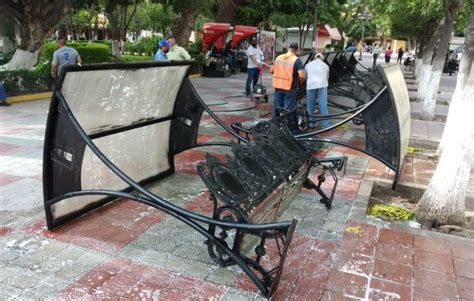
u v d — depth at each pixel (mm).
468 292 3242
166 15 28281
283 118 6094
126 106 4355
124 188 4750
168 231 3996
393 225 4406
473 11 6141
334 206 4789
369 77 11219
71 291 3023
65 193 3844
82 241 3732
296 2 23141
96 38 39406
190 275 3297
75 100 3695
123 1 18438
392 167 5355
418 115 11469
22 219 4090
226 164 3320
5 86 10922
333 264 3545
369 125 5355
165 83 4742
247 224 2924
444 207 4504
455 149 4457
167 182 5316
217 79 18625
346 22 46875
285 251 2867
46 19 12688
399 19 18641
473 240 4102
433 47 14297
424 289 3248
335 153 7082
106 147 4355
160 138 5230
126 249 3637
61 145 3695
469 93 4395
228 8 22500
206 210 4531
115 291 3051
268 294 3010
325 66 8477
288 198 3898
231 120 9484
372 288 3227
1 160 5867
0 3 12117
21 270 3246
